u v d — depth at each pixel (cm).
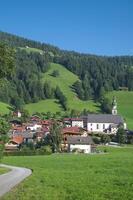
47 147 16462
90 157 10638
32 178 4903
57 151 16862
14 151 14562
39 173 5812
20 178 5000
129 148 17350
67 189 3559
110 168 6662
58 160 9781
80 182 4259
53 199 2891
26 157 12031
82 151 17350
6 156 13525
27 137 19925
